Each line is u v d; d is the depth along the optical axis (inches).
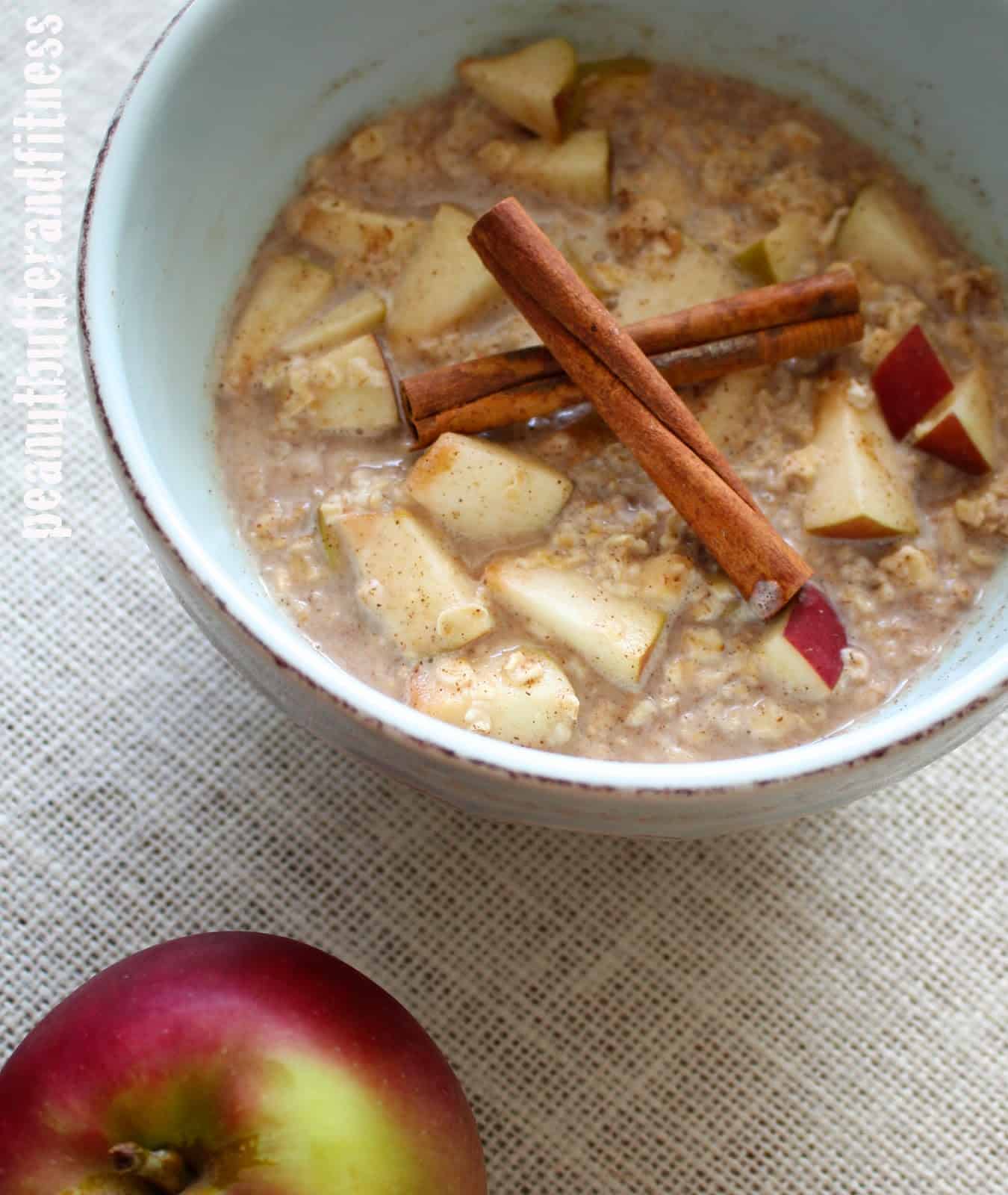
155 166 12.8
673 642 13.3
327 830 14.6
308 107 14.2
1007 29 13.5
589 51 14.7
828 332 13.8
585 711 13.1
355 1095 12.6
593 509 13.5
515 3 14.3
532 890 14.4
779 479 13.7
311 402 13.8
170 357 13.3
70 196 15.8
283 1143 12.4
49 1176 12.5
